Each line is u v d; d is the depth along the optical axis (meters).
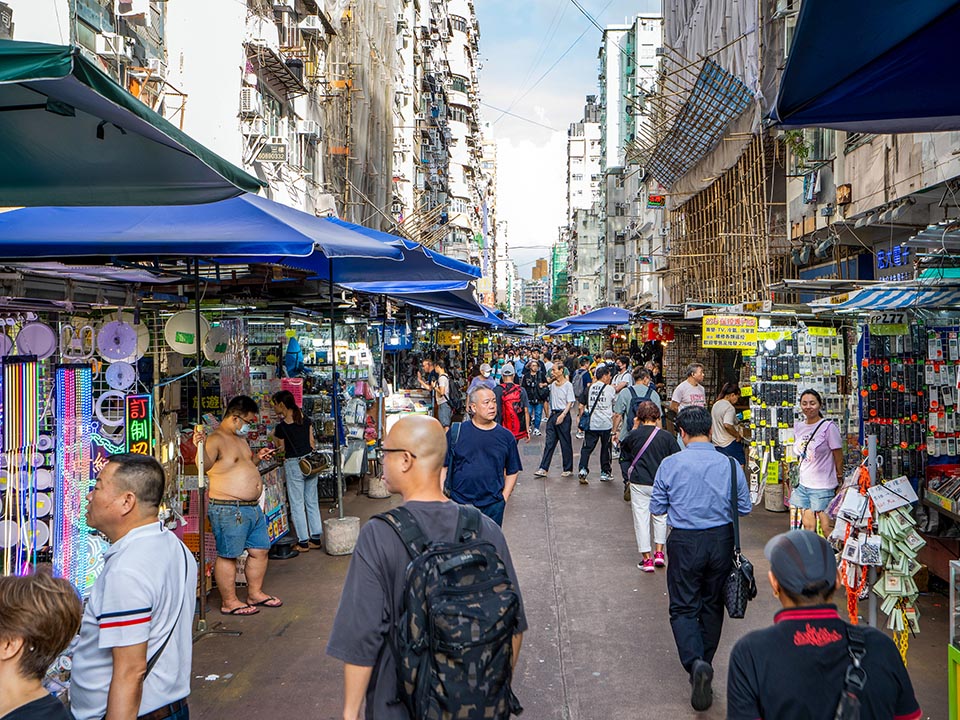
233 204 5.46
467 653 2.33
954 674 3.69
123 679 2.74
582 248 103.75
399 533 2.58
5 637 2.14
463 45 71.94
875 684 2.32
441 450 2.76
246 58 16.95
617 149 77.06
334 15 24.33
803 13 2.99
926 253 7.43
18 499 4.81
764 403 10.30
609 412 12.86
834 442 7.35
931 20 3.01
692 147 22.12
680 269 26.31
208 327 6.89
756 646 2.42
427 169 46.19
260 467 8.26
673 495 5.00
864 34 3.13
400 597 2.54
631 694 5.11
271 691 5.16
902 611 5.18
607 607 6.82
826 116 4.01
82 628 2.87
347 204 24.53
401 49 38.28
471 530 2.65
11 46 2.46
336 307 10.80
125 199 4.18
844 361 10.01
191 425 8.13
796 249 16.84
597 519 10.27
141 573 2.84
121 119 2.92
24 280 5.24
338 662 5.62
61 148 3.57
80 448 5.15
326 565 8.16
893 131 4.33
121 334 5.53
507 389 13.69
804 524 7.48
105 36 11.78
